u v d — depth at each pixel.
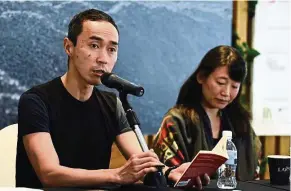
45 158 2.63
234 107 3.59
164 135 3.38
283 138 5.34
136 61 4.83
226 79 3.40
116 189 2.42
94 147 2.94
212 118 3.53
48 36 4.56
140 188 2.41
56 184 2.56
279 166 2.71
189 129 3.41
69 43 2.88
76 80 2.90
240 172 3.47
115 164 4.63
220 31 5.12
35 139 2.70
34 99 2.80
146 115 4.85
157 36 4.90
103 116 3.02
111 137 3.04
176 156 3.29
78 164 2.88
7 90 4.45
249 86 5.22
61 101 2.89
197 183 2.51
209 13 5.07
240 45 5.17
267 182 2.82
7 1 4.44
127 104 2.50
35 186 2.81
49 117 2.83
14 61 4.46
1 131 3.10
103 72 2.77
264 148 5.29
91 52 2.77
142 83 4.85
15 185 2.94
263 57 5.26
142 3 4.84
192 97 3.54
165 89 4.93
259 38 5.26
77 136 2.89
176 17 4.96
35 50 4.52
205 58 3.48
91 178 2.49
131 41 4.81
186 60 5.00
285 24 5.31
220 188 2.55
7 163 3.06
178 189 2.46
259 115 5.25
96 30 2.76
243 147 3.53
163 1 4.91
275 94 5.29
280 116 5.29
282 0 5.29
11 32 4.46
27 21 4.50
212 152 2.41
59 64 4.59
